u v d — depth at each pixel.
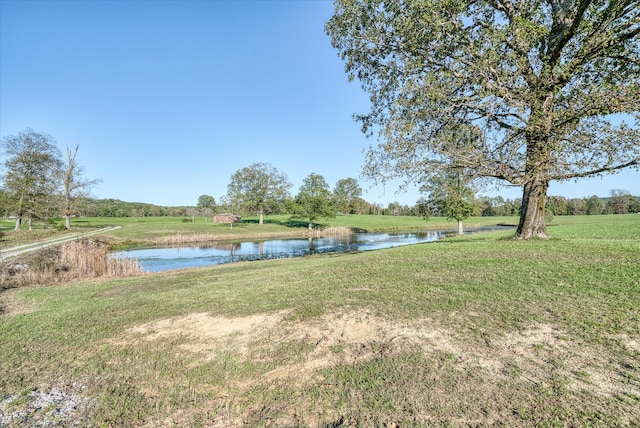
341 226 55.09
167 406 3.62
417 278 7.63
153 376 4.28
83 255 15.76
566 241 11.38
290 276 9.73
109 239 33.75
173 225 50.03
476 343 4.29
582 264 7.47
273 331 5.36
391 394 3.42
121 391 3.98
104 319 6.73
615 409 2.90
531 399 3.13
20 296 9.97
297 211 49.75
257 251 28.31
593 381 3.33
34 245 22.80
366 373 3.86
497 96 9.30
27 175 34.06
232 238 40.34
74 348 5.31
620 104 8.13
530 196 12.42
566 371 3.53
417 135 10.91
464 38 10.27
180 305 7.35
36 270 14.01
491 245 11.45
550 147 9.23
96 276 14.37
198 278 11.54
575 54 9.33
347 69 14.05
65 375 4.45
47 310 7.87
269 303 6.77
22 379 4.39
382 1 11.15
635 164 8.92
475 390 3.35
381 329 5.00
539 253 9.16
